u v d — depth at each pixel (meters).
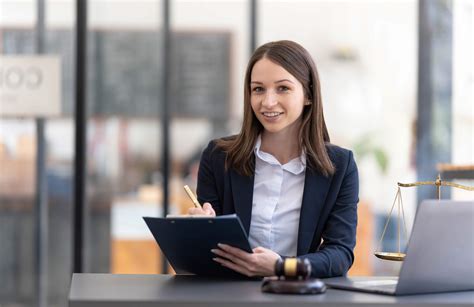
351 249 2.83
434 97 6.37
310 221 2.85
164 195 6.41
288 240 2.89
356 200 2.92
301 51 2.83
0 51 6.40
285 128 2.91
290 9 6.39
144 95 6.43
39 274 6.41
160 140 6.43
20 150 6.41
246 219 2.88
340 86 6.36
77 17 6.38
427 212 2.30
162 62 6.43
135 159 6.42
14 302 6.43
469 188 2.66
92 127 6.41
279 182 2.91
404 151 6.36
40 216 6.41
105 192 6.41
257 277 2.62
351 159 2.92
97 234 6.40
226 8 6.41
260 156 2.91
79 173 6.37
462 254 2.42
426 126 6.36
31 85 6.41
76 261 6.37
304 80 2.82
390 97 6.37
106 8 6.41
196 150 6.43
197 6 6.43
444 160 6.36
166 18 6.43
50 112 6.41
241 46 6.41
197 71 6.43
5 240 6.43
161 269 6.39
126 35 6.43
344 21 6.37
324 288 2.34
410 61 6.38
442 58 6.37
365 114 6.37
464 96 6.36
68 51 6.41
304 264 2.33
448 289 2.45
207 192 2.98
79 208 6.38
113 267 6.40
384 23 6.39
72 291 2.31
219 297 2.20
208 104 6.44
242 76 6.42
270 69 2.78
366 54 6.38
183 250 2.60
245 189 2.91
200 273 2.71
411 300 2.24
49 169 6.41
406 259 2.30
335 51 6.37
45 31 6.41
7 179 6.41
